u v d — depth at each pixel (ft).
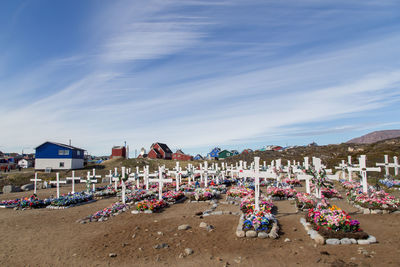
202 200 59.21
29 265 26.22
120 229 38.17
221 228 35.45
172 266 24.32
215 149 326.24
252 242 29.17
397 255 22.97
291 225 35.12
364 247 25.48
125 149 258.57
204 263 24.56
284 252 25.73
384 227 32.50
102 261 26.45
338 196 57.77
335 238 27.48
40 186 113.80
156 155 264.72
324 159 167.22
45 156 172.55
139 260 26.18
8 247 32.07
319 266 21.97
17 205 61.98
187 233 34.35
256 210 37.47
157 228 37.65
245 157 222.28
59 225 42.83
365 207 42.60
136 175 75.77
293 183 84.94
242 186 74.28
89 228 39.88
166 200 58.29
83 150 191.52
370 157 133.59
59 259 27.53
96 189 96.22
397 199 43.50
